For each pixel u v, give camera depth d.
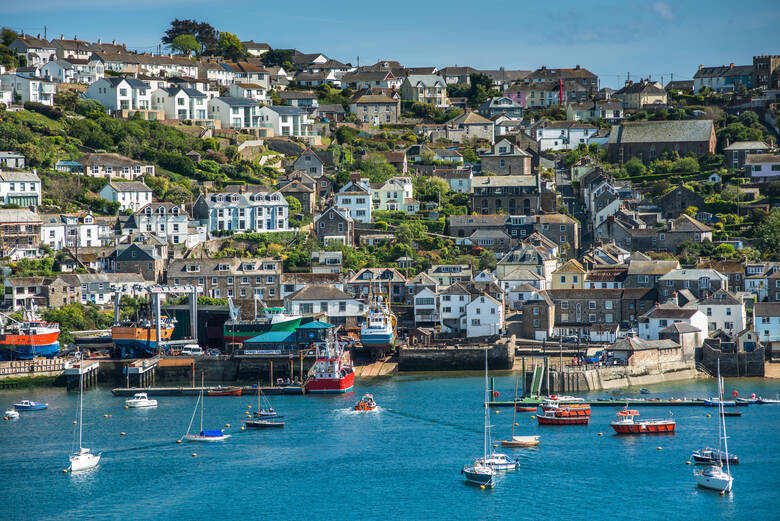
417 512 159.38
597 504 161.00
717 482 165.75
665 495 164.38
